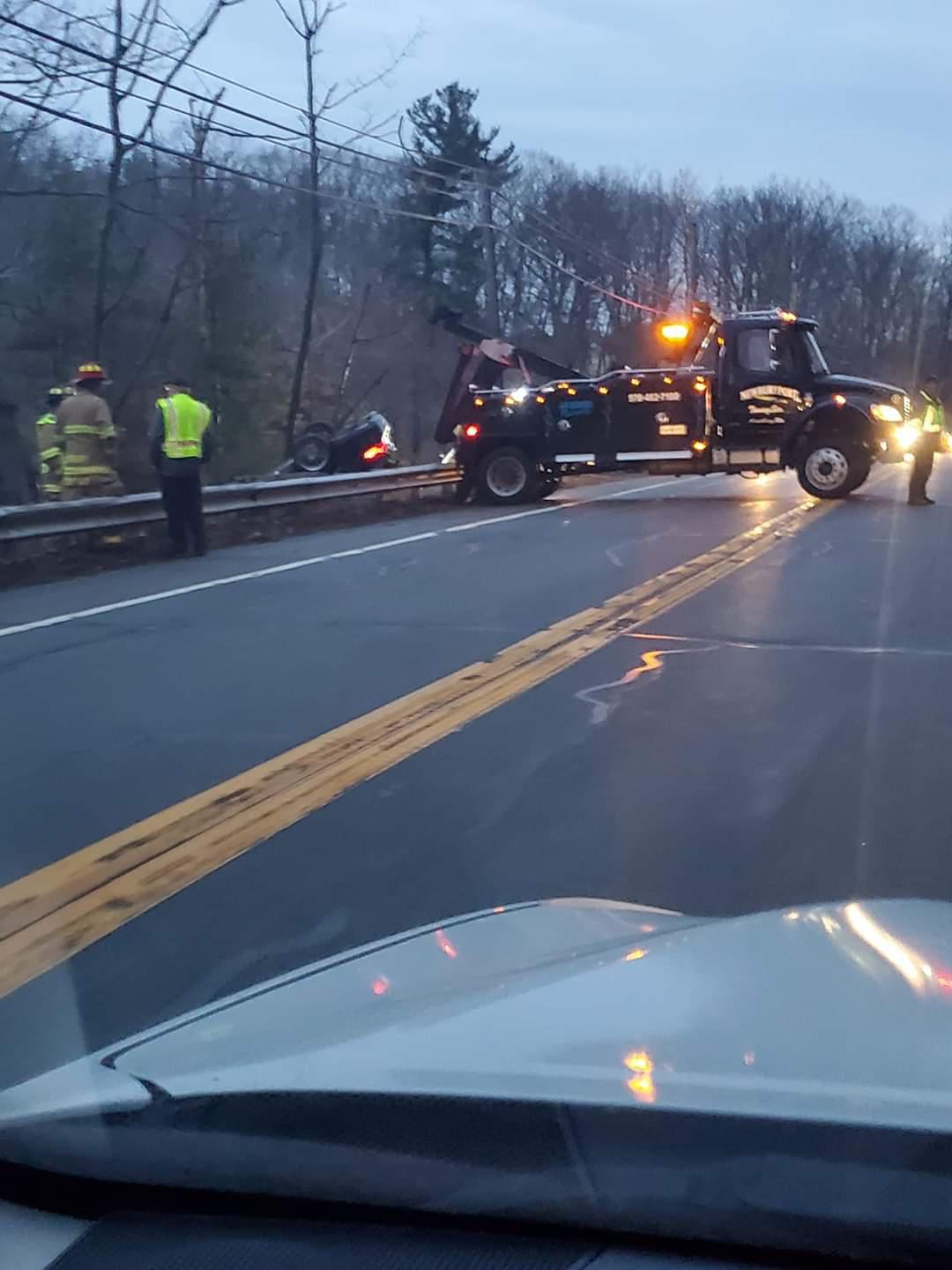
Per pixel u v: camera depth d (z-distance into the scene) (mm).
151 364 32250
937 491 23766
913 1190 1945
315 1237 2150
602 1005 2635
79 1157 2279
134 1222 2262
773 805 6492
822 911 3367
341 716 8172
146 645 10430
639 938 3270
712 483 27266
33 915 5137
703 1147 2062
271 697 8672
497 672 9297
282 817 6312
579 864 5699
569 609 11766
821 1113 2080
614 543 16531
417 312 51719
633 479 28844
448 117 63125
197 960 4727
